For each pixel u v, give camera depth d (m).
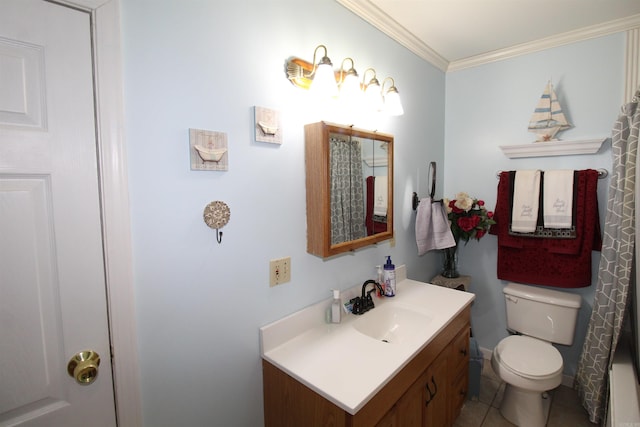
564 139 2.08
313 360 1.19
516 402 1.82
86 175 0.83
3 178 0.74
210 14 1.05
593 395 1.81
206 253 1.08
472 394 2.04
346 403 0.95
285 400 1.17
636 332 1.67
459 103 2.47
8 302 0.76
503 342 1.95
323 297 1.54
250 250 1.21
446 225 2.11
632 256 1.65
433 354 1.41
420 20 1.82
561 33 1.99
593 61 1.95
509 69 2.24
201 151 1.02
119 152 0.87
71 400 0.85
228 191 1.13
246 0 1.15
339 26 1.53
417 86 2.16
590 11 1.74
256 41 1.18
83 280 0.84
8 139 0.73
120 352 0.91
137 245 0.92
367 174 1.63
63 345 0.83
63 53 0.79
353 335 1.38
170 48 0.96
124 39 0.87
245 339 1.22
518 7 1.69
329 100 1.46
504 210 2.23
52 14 0.77
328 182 1.36
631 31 1.82
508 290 2.19
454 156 2.52
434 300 1.74
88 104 0.83
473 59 2.35
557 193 2.02
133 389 0.94
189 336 1.06
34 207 0.78
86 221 0.84
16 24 0.73
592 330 1.85
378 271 1.82
